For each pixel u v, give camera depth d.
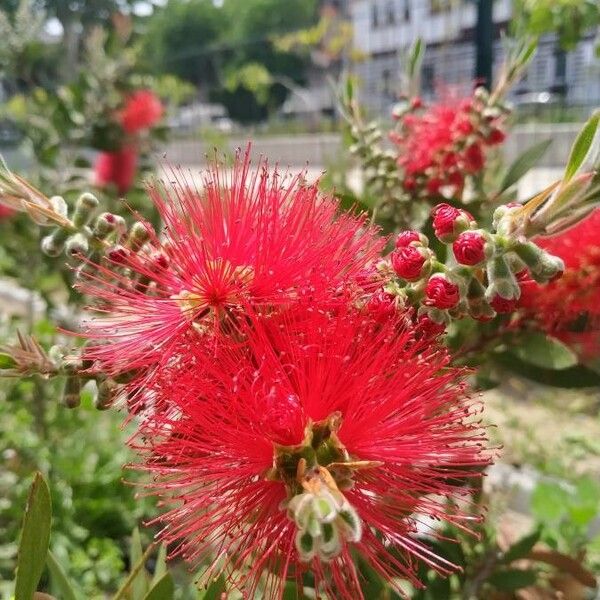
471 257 0.12
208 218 0.14
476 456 0.13
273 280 0.13
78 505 0.39
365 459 0.13
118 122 0.51
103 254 0.15
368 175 0.25
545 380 0.20
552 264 0.12
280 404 0.12
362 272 0.14
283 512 0.12
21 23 0.56
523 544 0.24
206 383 0.13
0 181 0.15
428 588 0.20
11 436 0.43
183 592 0.19
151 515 0.40
